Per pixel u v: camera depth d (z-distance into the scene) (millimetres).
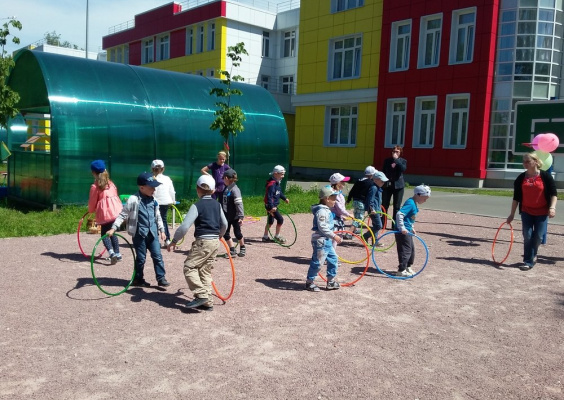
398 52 28609
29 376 4094
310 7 33312
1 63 13445
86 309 5758
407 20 27562
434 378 4281
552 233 12203
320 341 5008
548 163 9812
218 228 5961
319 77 33031
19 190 15602
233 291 6629
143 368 4297
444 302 6438
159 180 9383
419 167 27219
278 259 8656
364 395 3943
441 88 26172
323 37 32594
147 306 5938
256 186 17422
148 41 47938
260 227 12078
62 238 9883
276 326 5387
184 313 5723
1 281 6781
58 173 12906
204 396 3846
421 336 5238
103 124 13641
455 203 18250
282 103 38250
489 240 11125
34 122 18594
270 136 17672
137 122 14344
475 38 24750
